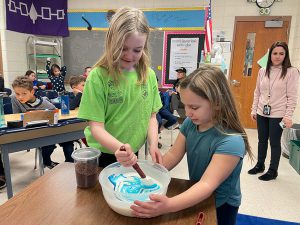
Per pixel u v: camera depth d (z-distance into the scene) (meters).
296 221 1.88
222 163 0.79
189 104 0.85
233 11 4.61
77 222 0.66
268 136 2.62
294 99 2.36
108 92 1.01
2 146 1.68
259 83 2.62
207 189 0.74
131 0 5.01
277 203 2.12
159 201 0.67
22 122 1.85
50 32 3.96
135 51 0.93
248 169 2.82
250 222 1.84
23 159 3.09
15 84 2.42
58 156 3.24
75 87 3.00
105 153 1.08
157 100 1.23
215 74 0.86
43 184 0.86
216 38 4.53
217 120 0.88
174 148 1.01
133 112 1.09
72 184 0.87
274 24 4.45
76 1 5.23
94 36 5.23
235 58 4.73
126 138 1.11
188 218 0.69
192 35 4.78
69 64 5.46
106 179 0.82
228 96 0.88
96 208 0.73
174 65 4.98
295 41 4.29
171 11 4.80
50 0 3.86
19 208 0.72
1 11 4.54
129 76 1.06
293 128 3.21
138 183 0.79
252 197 2.21
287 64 2.38
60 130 1.99
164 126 3.68
